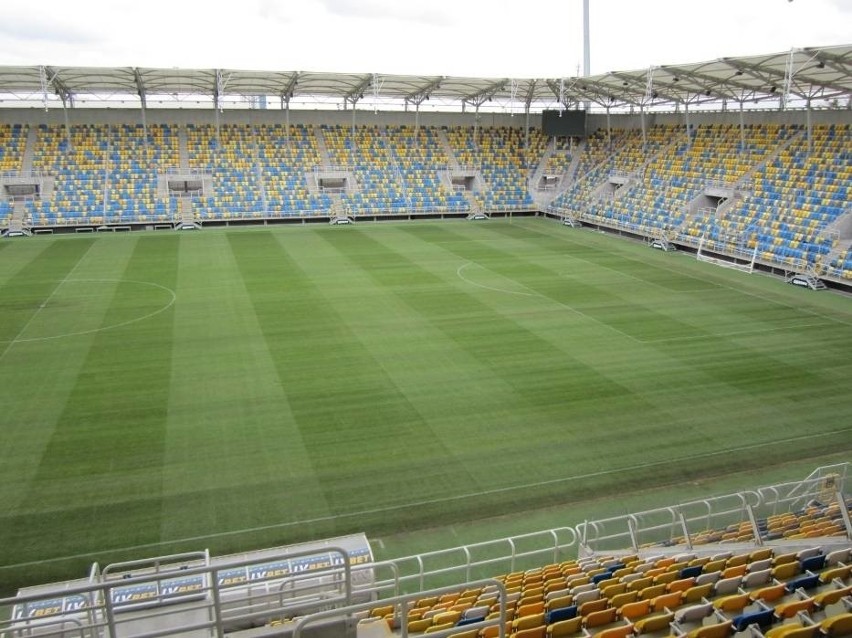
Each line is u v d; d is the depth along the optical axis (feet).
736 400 68.08
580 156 203.21
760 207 140.77
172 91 181.27
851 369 75.92
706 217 147.02
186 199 172.24
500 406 66.39
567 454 58.13
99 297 100.94
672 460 57.52
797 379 73.15
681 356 79.51
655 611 30.60
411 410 65.36
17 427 61.11
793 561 33.68
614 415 64.80
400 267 123.44
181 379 71.67
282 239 150.92
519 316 94.27
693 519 45.88
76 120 183.42
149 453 57.21
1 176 167.84
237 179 181.27
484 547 47.19
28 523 48.03
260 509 50.21
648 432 61.82
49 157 174.50
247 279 112.78
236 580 40.40
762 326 90.94
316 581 40.29
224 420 62.95
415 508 50.88
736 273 122.42
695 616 28.63
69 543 46.16
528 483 54.13
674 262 131.13
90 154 177.58
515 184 198.49
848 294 108.37
